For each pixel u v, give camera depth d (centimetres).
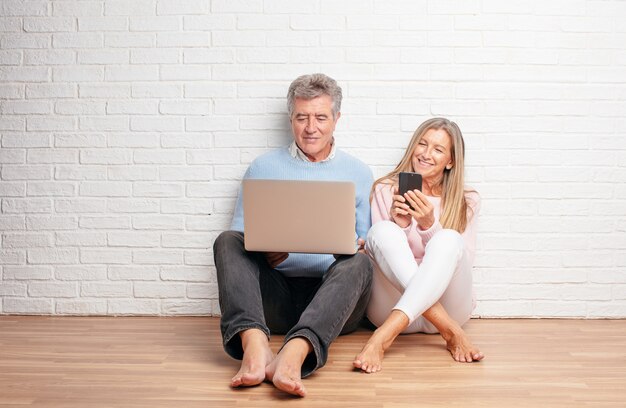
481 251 318
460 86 315
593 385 215
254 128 317
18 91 320
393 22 314
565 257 318
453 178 292
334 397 202
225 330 225
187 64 317
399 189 275
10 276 322
